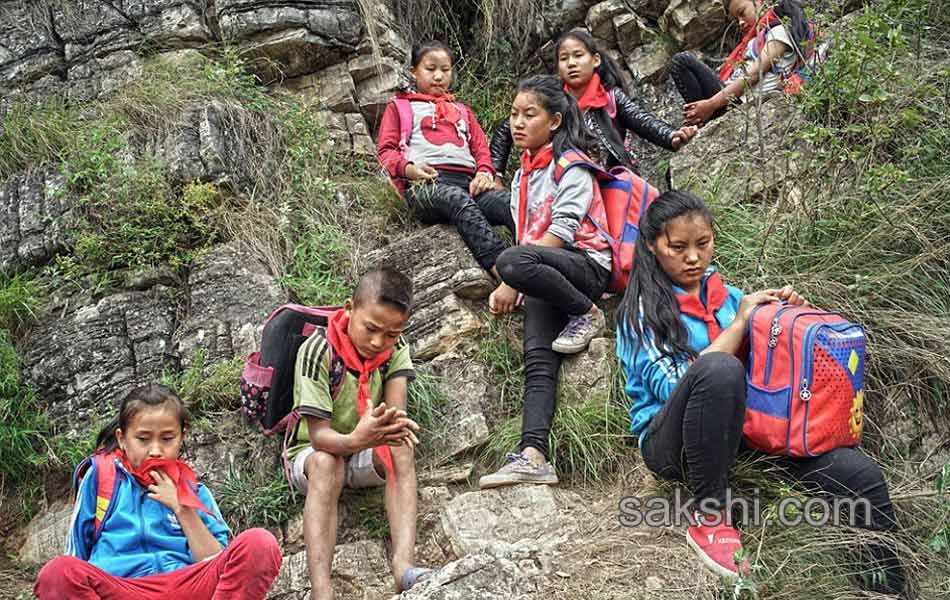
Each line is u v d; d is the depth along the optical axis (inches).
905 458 153.4
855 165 176.2
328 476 142.4
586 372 165.2
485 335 177.8
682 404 135.9
